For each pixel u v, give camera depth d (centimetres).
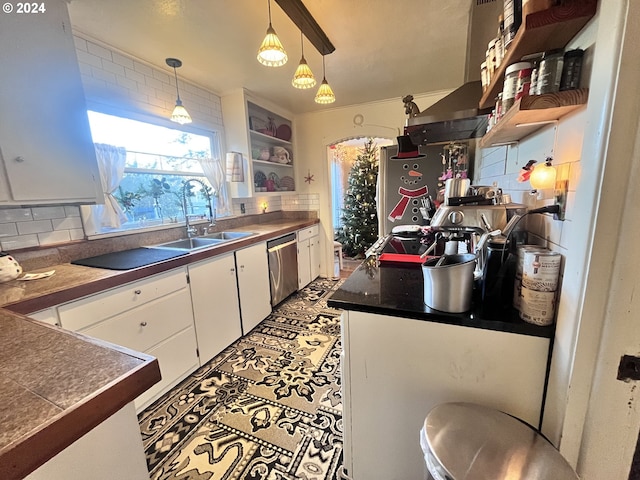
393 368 101
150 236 231
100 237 197
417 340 95
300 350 226
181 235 259
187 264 192
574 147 73
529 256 81
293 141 389
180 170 266
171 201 259
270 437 147
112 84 206
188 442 145
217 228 295
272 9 165
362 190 507
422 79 276
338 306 103
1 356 72
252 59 224
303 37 198
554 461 69
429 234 210
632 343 63
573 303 69
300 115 387
